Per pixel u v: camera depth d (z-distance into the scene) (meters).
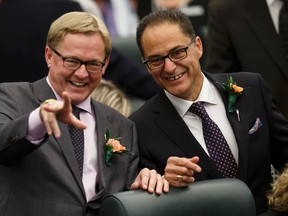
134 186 4.75
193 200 4.67
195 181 5.02
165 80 5.12
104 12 10.09
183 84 5.12
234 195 4.75
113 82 6.55
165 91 5.35
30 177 4.71
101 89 5.66
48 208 4.68
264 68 6.32
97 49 4.79
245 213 4.75
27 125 4.39
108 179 4.90
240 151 5.17
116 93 5.68
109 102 5.61
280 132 5.41
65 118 4.25
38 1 6.47
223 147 5.20
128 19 10.19
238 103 5.32
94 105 5.10
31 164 4.72
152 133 5.25
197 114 5.25
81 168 4.86
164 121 5.26
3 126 4.52
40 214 4.67
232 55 6.43
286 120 5.45
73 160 4.80
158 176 4.74
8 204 4.70
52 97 4.91
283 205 5.04
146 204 4.56
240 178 5.16
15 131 4.42
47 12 6.46
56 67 4.82
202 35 7.54
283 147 5.43
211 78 5.39
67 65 4.77
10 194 4.71
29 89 4.96
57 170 4.75
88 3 9.79
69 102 4.19
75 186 4.76
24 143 4.41
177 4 9.03
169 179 4.70
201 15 9.03
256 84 5.44
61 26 4.79
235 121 5.25
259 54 6.33
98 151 4.94
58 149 4.79
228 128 5.26
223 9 6.42
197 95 5.28
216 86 5.35
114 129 5.10
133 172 5.06
